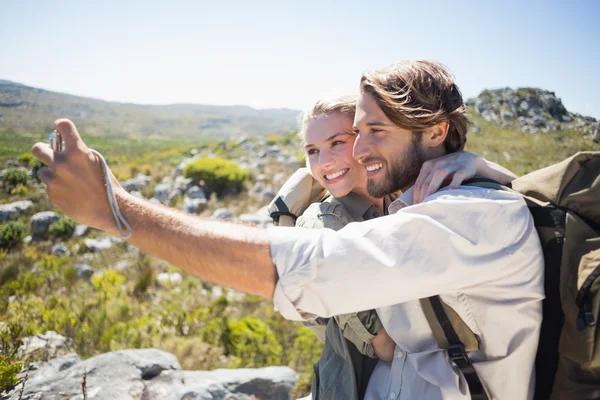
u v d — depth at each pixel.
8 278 10.20
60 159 0.76
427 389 0.99
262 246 0.81
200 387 2.57
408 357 1.02
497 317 0.91
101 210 0.78
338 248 0.81
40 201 21.80
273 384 2.88
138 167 26.89
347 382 1.13
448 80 1.00
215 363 4.66
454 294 0.92
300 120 1.39
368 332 1.05
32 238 15.26
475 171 1.00
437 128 1.00
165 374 2.62
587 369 0.88
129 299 7.31
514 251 0.88
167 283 8.57
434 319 0.95
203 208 18.83
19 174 24.84
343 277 0.80
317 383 1.26
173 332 5.35
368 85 0.97
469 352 0.98
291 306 0.81
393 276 0.81
